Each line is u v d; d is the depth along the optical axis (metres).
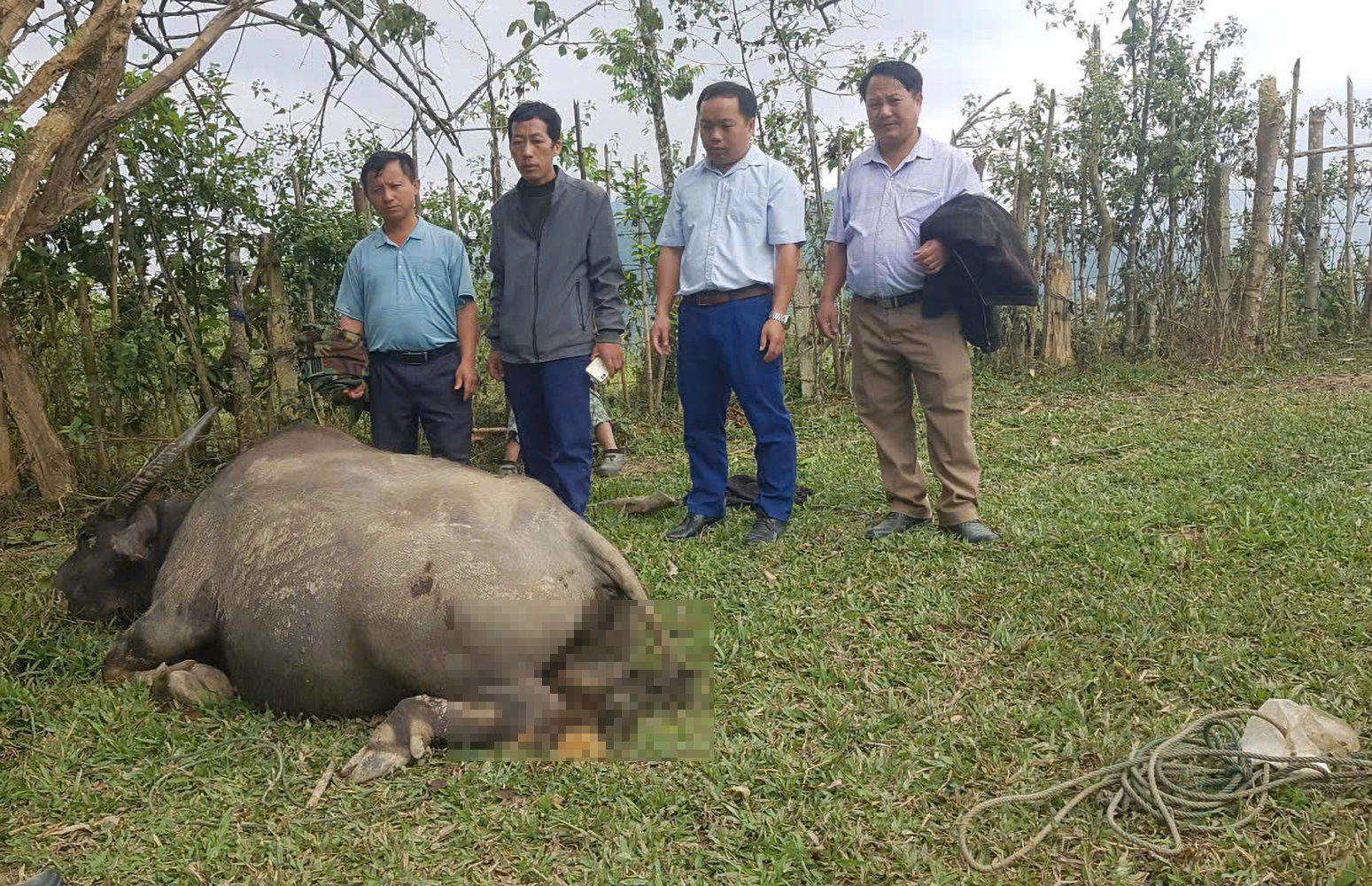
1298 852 2.68
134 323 7.46
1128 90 12.04
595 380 5.46
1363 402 8.37
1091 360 11.73
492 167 8.85
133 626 4.03
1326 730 3.11
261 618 3.65
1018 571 4.84
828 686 3.81
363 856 2.82
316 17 6.74
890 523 5.64
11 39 4.26
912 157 5.32
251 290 7.80
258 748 3.42
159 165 7.39
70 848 2.90
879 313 5.45
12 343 6.95
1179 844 2.73
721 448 5.85
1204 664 3.75
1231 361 11.69
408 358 5.56
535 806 3.03
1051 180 11.85
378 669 3.47
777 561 5.23
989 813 2.95
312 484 3.89
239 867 2.79
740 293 5.47
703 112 5.41
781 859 2.75
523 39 7.30
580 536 3.71
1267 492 5.81
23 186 4.34
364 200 8.44
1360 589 4.32
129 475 7.37
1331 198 13.38
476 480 3.82
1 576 5.46
